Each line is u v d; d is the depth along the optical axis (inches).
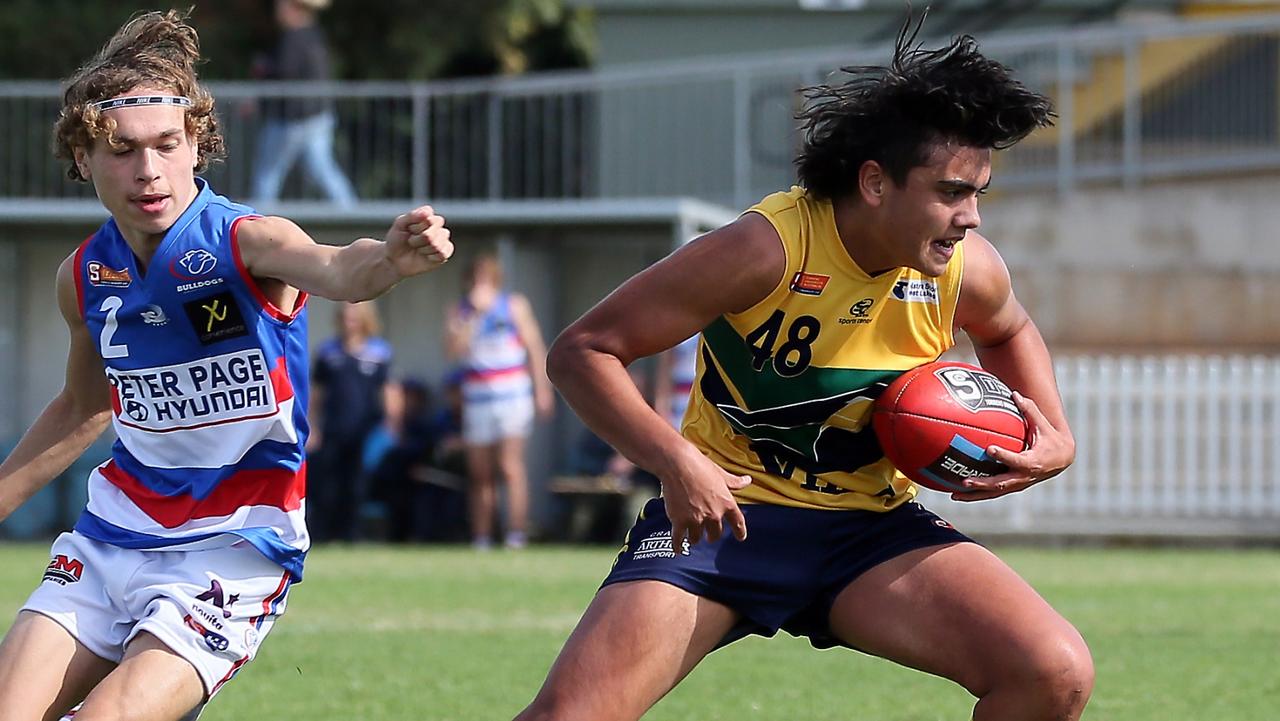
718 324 573.0
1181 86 2418.8
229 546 567.8
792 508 580.1
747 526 573.9
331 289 531.8
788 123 2364.7
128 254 569.0
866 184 547.2
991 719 547.8
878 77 550.6
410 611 1249.4
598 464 2129.7
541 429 2172.7
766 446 584.7
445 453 2000.5
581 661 538.0
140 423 575.5
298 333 576.1
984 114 533.0
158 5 3164.4
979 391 574.9
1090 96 2442.2
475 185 2290.8
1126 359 2345.0
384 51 3206.2
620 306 547.5
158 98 550.9
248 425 569.0
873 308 568.4
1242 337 2349.9
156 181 549.0
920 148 536.4
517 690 911.0
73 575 572.1
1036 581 1501.0
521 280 2190.0
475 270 1899.6
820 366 569.0
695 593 556.7
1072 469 2026.3
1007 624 546.3
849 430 581.3
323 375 1958.7
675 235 2095.2
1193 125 2415.1
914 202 541.6
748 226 556.7
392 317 2241.6
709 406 596.4
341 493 1967.3
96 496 585.6
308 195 2322.8
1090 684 543.5
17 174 2317.9
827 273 559.5
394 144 2285.9
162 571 563.2
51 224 2192.4
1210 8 2827.3
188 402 568.4
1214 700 886.4
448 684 928.3
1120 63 2436.0
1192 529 1990.7
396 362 2241.6
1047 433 579.8
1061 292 2372.0
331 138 2246.6
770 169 2372.0
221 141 590.9
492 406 1886.1
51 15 3115.2
